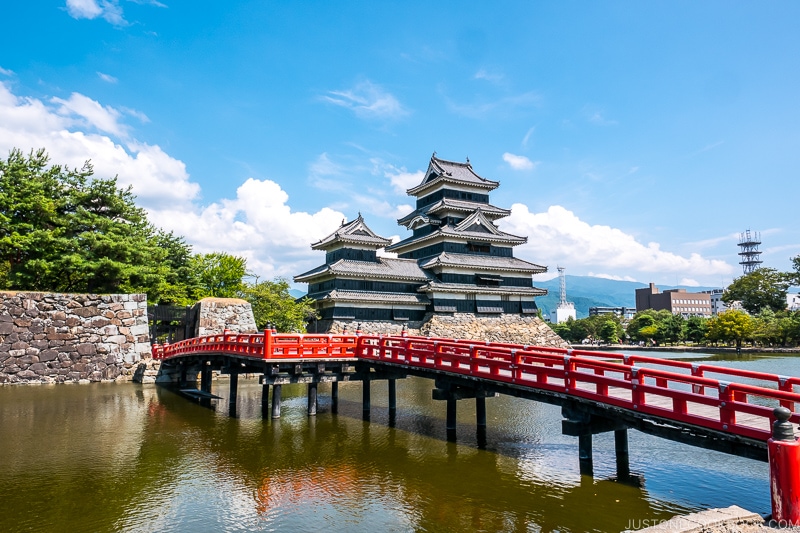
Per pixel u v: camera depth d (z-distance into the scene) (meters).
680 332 95.56
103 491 13.94
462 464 16.20
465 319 58.59
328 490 13.95
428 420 23.16
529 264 64.94
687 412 12.09
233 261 49.91
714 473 15.14
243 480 14.80
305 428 21.34
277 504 12.97
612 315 132.62
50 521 11.93
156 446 18.52
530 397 16.31
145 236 45.09
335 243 56.84
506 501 12.95
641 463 16.22
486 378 17.56
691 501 12.84
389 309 56.16
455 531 11.23
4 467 16.00
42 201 35.12
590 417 14.86
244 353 23.58
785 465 8.56
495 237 63.16
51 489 14.09
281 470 15.70
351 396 30.61
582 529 11.19
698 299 166.88
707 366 14.12
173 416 23.78
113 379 34.69
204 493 13.77
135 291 40.16
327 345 23.56
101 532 11.33
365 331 53.66
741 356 67.94
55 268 35.00
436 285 56.47
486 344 19.92
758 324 80.00
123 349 35.38
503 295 62.59
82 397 28.61
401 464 16.23
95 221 37.03
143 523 11.83
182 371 33.59
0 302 32.47
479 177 69.31
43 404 26.42
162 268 42.47
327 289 55.53
